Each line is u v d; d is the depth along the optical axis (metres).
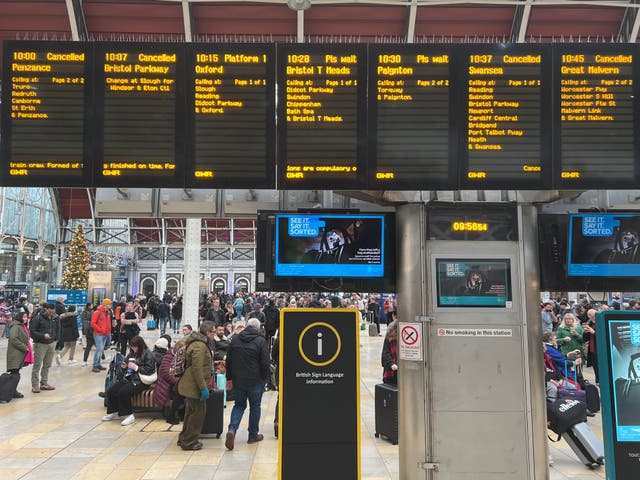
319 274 4.39
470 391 4.15
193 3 14.91
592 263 4.48
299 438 3.99
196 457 5.92
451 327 4.21
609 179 4.14
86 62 4.19
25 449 6.22
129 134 4.16
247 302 28.64
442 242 4.32
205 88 4.20
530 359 4.21
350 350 4.11
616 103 4.19
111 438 6.71
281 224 4.41
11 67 4.16
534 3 14.47
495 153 4.16
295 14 15.32
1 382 8.86
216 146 4.16
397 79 4.19
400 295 4.36
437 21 15.55
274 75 4.22
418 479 4.09
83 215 35.88
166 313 21.19
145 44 4.21
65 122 4.15
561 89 4.20
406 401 4.21
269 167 4.16
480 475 4.09
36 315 10.06
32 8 14.69
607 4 14.39
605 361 3.90
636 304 13.00
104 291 20.31
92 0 14.71
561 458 6.03
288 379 4.06
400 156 4.14
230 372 6.46
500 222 4.36
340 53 4.20
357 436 4.02
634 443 3.80
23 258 31.16
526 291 4.30
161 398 7.01
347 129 4.16
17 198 30.34
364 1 14.72
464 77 4.19
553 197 4.43
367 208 5.04
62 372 11.98
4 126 4.12
